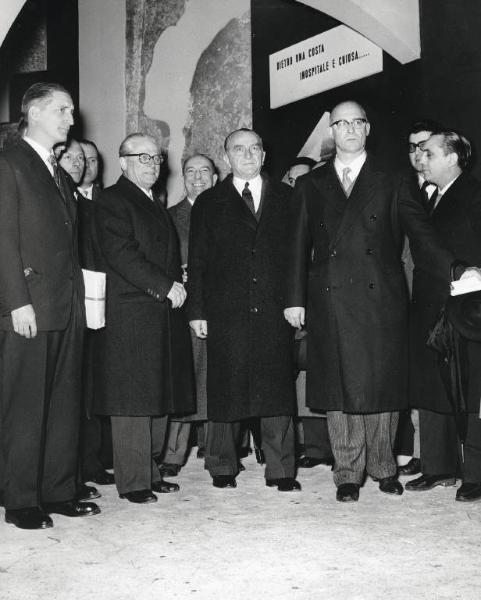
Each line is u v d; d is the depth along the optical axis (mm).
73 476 3586
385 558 2811
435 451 4004
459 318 3572
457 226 3883
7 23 3916
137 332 3834
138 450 3830
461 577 2600
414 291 4047
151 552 2926
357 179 3828
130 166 4043
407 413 4879
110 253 3846
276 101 6301
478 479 3709
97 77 7637
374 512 3498
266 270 4023
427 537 3074
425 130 4379
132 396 3789
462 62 4895
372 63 5477
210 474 4156
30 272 3342
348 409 3719
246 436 5125
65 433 3547
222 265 4059
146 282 3811
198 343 4566
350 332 3752
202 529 3240
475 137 4820
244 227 4062
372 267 3779
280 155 6254
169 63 7137
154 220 4012
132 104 7395
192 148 6977
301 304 3873
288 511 3533
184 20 7016
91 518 3445
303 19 6039
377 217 3809
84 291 3592
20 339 3334
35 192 3383
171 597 2463
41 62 8219
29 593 2518
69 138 4535
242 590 2512
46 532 3217
